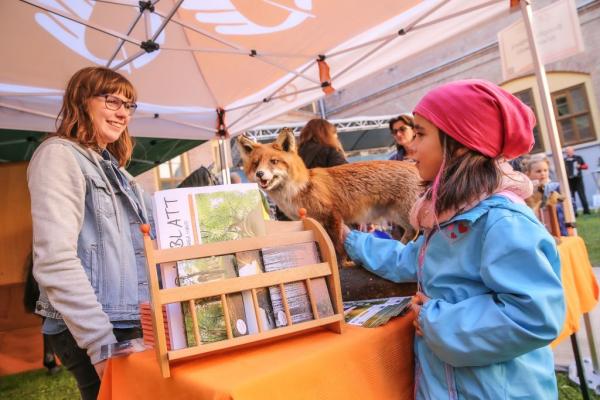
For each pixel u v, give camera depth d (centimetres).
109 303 110
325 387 78
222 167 413
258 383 67
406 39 272
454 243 91
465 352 79
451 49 1190
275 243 92
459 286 89
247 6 239
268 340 89
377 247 127
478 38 1133
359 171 179
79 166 111
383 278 124
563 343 278
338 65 311
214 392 64
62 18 229
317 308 90
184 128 389
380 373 90
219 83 345
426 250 100
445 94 92
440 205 92
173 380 75
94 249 112
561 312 77
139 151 533
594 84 973
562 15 231
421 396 93
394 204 179
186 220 88
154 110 355
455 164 91
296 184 168
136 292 118
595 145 980
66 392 287
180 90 341
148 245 77
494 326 76
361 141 1217
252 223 95
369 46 286
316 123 255
